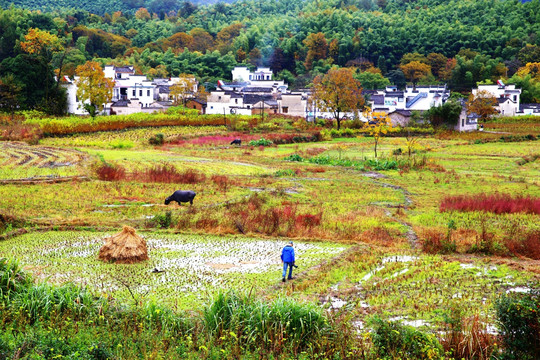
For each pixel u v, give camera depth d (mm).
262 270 18891
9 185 35156
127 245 19500
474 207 31734
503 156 62906
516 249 22344
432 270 18969
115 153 57875
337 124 99125
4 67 89438
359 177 46844
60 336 11383
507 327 11594
